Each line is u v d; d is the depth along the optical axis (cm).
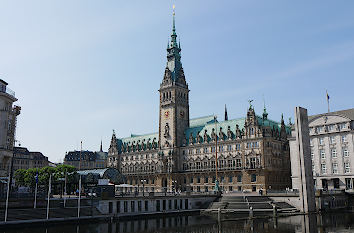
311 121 13012
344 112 12550
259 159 13888
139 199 9619
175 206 10581
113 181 11338
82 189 12612
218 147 15600
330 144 12438
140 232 6925
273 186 14025
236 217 9319
